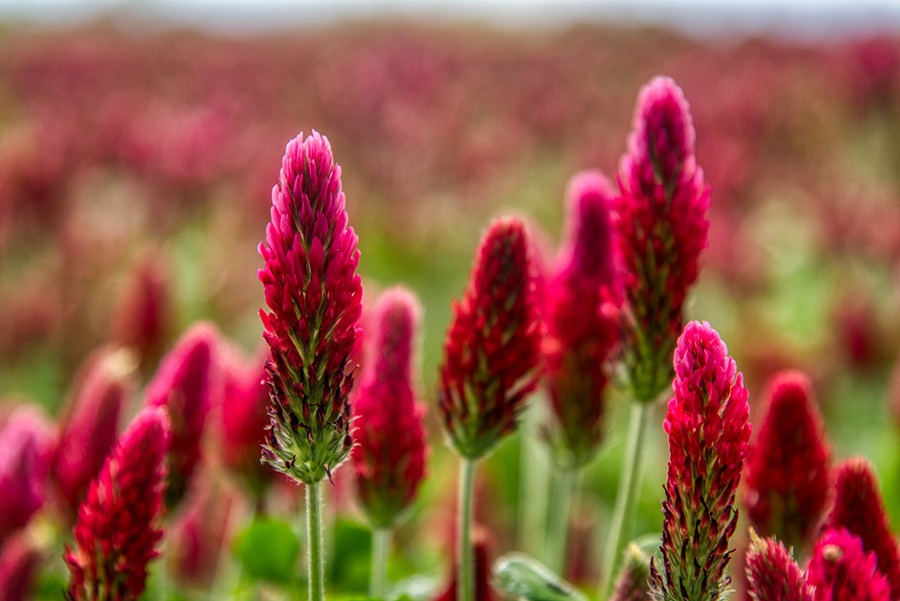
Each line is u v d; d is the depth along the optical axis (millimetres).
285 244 1942
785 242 10336
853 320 6473
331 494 3826
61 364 6965
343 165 11281
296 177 1930
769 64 17344
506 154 12078
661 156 2529
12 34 25438
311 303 1940
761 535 2559
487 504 4324
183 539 4375
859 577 1823
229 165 9391
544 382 3145
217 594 4148
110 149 9625
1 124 13688
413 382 2809
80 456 2908
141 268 5141
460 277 10469
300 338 1959
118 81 16875
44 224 8211
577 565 4406
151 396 2967
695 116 13133
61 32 25766
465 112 14328
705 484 1911
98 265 7418
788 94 14273
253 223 8602
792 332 8203
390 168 11266
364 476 2764
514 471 5609
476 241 11023
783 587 1857
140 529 2238
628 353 2633
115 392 2959
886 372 6555
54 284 7230
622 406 6723
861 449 6031
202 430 2969
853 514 2213
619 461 5863
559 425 3113
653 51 21719
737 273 8133
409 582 3568
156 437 2271
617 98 15883
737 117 12789
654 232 2535
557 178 11961
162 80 16922
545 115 13453
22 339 6914
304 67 17969
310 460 2002
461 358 2535
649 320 2584
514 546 5344
